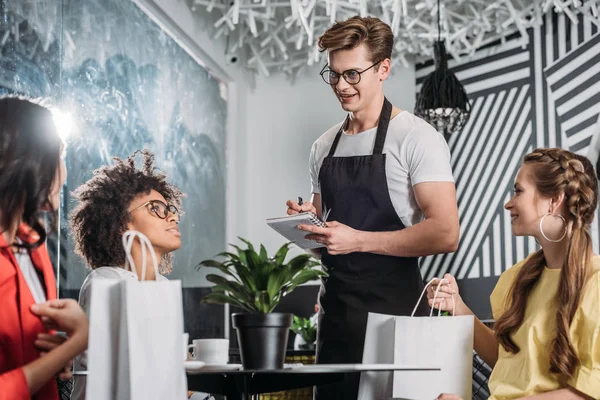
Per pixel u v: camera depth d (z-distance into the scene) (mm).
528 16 5371
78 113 3609
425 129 2500
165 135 4762
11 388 1525
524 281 2170
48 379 1599
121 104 4137
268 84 6188
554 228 2113
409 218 2523
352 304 2453
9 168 1718
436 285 2322
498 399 2088
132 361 1524
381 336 2135
